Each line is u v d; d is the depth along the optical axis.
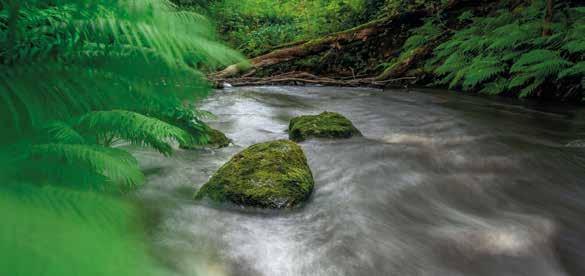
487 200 3.48
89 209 1.31
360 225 2.84
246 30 14.61
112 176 2.15
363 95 9.47
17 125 1.80
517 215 3.19
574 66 7.22
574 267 2.62
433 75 10.77
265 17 15.97
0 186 1.12
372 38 11.46
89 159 2.01
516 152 4.70
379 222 2.92
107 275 0.89
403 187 3.61
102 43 2.27
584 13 8.55
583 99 7.82
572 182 3.93
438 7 11.31
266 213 2.94
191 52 2.16
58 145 1.89
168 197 3.07
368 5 13.07
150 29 1.90
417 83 11.00
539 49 7.97
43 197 1.22
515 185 3.81
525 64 8.34
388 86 10.88
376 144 4.83
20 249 0.84
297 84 11.19
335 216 2.94
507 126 6.23
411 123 6.45
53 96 1.99
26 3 2.06
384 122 6.55
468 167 4.20
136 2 1.91
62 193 1.30
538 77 7.96
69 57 2.11
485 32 9.61
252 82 10.77
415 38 10.96
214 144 4.48
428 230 2.86
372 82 10.87
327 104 8.24
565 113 7.21
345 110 7.61
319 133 4.93
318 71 12.10
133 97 2.57
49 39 2.12
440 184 3.75
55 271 0.83
